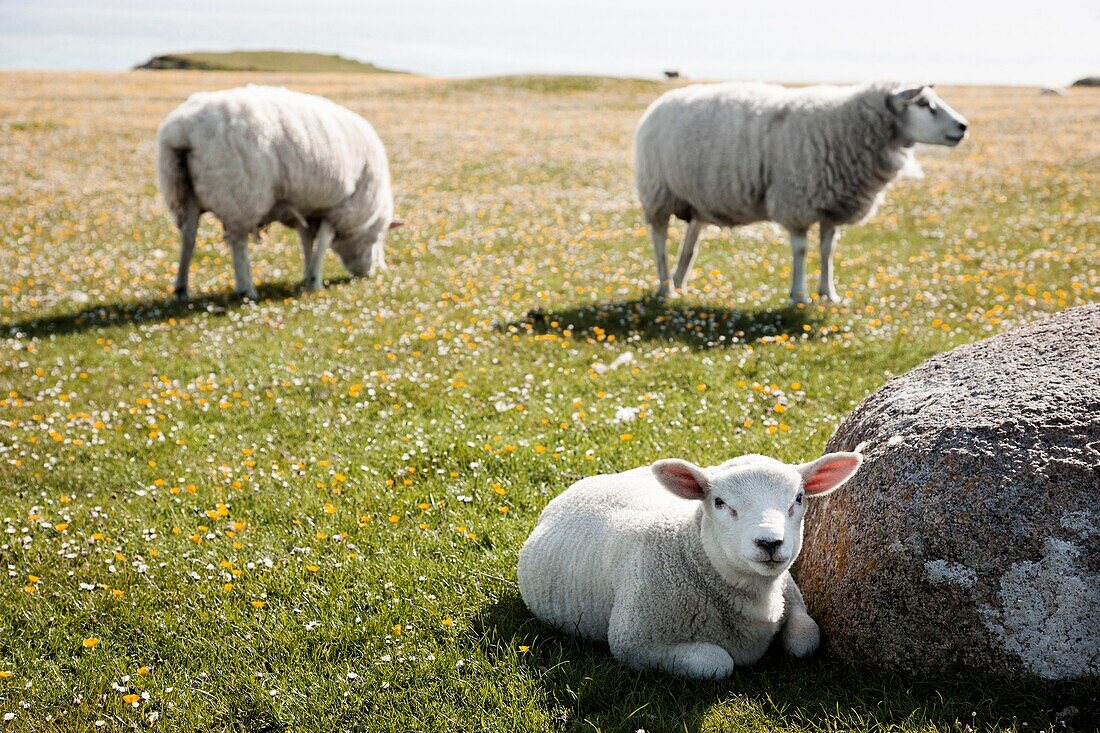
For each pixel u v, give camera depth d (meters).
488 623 5.37
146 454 8.16
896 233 17.95
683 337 10.89
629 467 7.23
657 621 4.76
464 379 9.63
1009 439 4.36
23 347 11.52
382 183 15.34
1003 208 20.23
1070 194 21.25
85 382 10.12
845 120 11.66
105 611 5.64
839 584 4.80
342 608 5.51
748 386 8.99
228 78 69.69
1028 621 4.18
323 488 7.21
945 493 4.39
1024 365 4.83
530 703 4.49
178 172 13.27
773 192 12.20
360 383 9.61
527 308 12.56
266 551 6.28
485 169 28.45
